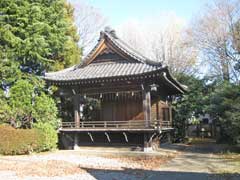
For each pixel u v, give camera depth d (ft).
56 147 73.36
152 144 68.95
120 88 70.18
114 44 73.36
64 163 48.88
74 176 37.60
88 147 73.51
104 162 51.47
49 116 73.41
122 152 65.92
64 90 75.20
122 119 77.77
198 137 109.70
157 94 77.36
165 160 53.11
